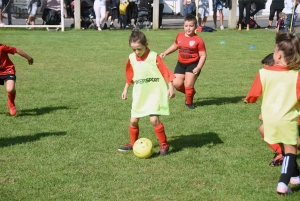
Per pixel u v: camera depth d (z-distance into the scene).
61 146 7.27
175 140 7.59
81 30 24.22
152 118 6.79
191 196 5.56
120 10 24.66
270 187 5.80
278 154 6.45
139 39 6.72
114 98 10.44
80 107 9.65
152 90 6.82
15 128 8.20
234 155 6.89
